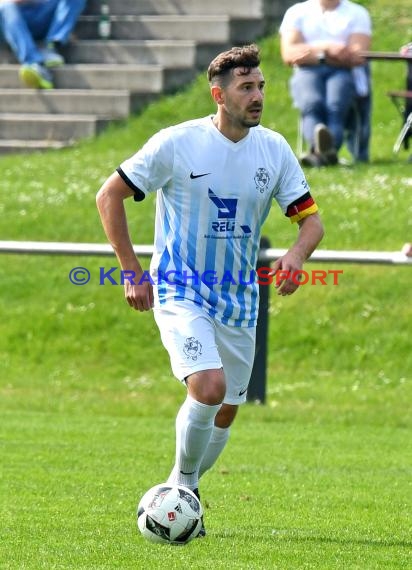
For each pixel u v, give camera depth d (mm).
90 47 72625
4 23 71312
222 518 22984
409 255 32375
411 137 61094
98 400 40188
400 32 74250
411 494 25969
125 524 22141
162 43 72125
